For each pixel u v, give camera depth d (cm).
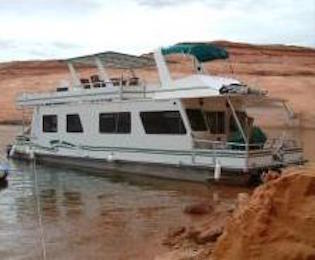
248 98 2305
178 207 1683
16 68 9994
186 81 2336
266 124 6116
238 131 2305
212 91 2228
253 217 611
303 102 7081
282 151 2186
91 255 1136
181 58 8394
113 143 2536
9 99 8131
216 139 2328
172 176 2292
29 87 8662
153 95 2461
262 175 1939
